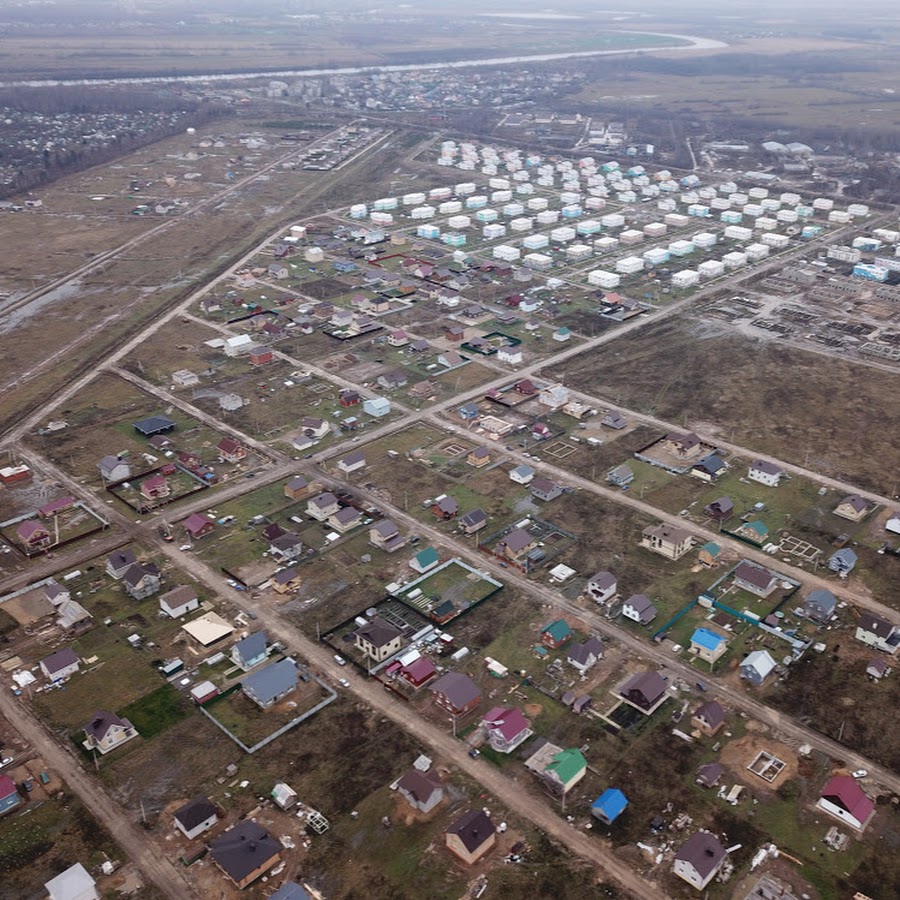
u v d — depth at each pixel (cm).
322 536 9200
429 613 8000
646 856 5650
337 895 5378
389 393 12638
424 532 9288
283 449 10994
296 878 5488
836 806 5919
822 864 5591
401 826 5856
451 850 5678
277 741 6562
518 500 9912
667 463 10719
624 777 6259
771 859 5631
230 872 5397
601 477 10412
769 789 6156
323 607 8094
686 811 5984
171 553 8862
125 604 8106
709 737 6619
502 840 5747
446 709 6881
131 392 12594
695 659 7469
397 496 9956
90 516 9488
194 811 5756
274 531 9069
